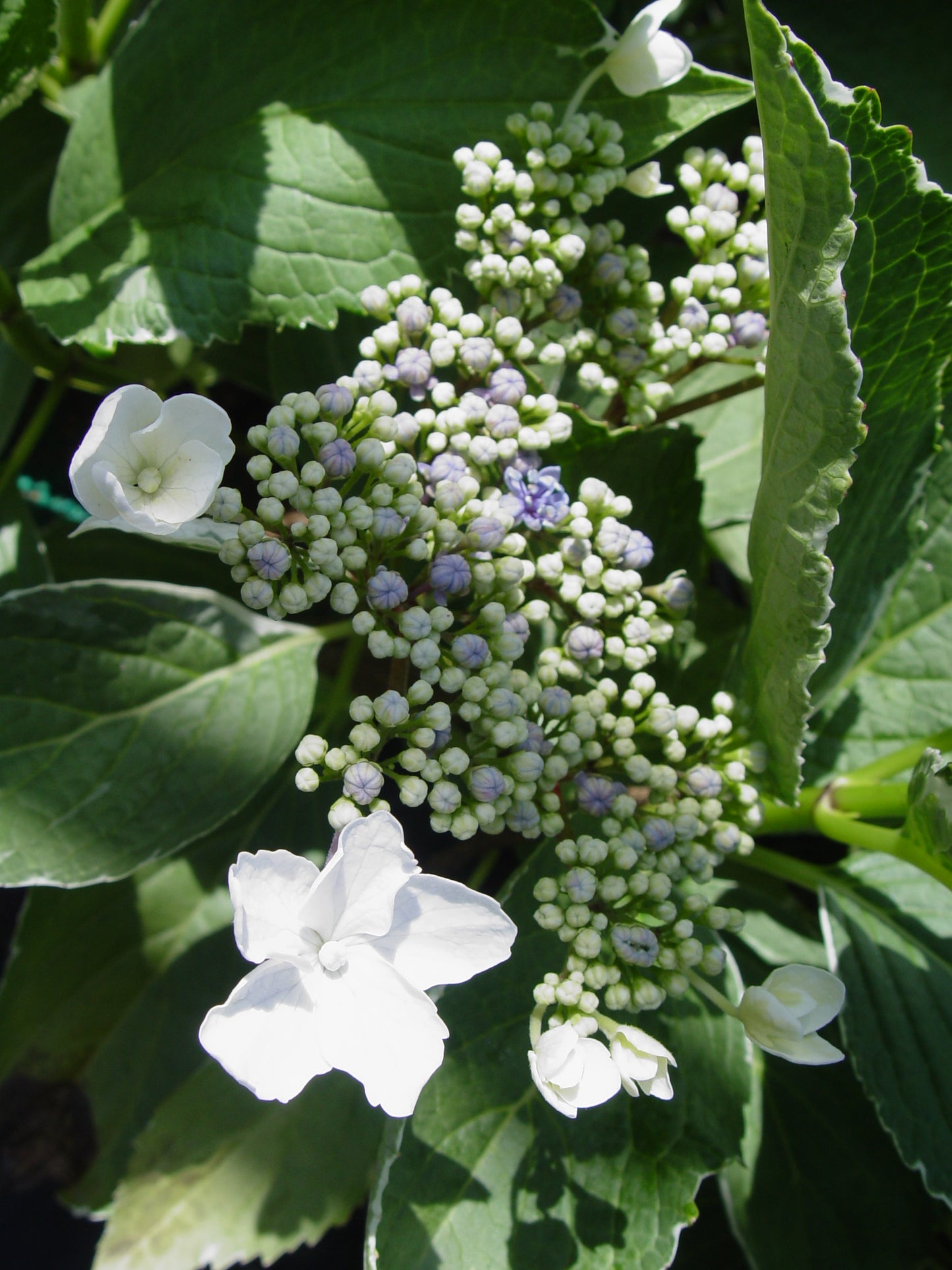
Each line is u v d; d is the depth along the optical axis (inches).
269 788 10.0
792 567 6.3
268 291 8.2
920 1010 8.1
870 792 7.8
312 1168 9.3
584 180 7.5
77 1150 9.7
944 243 6.7
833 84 6.2
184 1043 9.9
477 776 6.2
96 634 7.5
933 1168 7.6
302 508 6.3
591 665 7.1
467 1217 6.8
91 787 7.4
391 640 6.4
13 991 9.6
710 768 7.2
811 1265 8.8
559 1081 5.5
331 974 5.4
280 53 8.2
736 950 9.5
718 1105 7.4
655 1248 6.8
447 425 6.8
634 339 7.8
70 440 12.5
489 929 5.4
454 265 8.2
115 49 10.4
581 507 7.0
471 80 7.9
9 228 10.5
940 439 8.4
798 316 5.9
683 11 12.1
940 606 9.3
